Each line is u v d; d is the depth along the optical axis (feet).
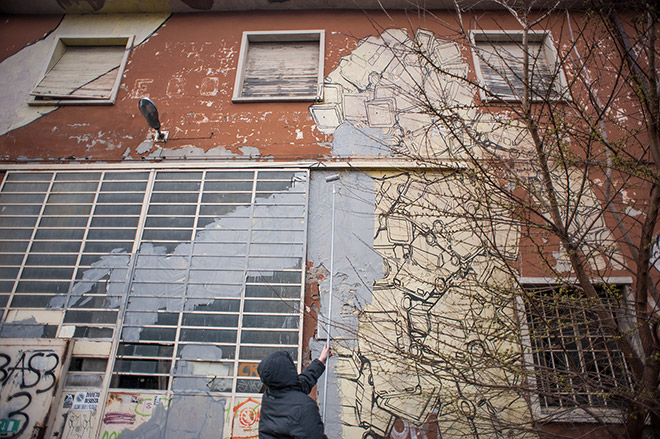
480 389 14.64
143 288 18.08
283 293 17.78
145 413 16.10
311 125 21.17
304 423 10.61
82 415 16.12
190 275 18.25
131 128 21.54
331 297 17.81
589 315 13.87
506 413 15.62
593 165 14.66
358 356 16.79
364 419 15.90
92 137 21.43
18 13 25.26
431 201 19.22
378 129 20.93
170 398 16.29
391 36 22.90
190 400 16.24
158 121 19.67
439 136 20.47
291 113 21.52
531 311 15.52
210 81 22.62
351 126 21.04
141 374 16.66
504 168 15.19
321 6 24.70
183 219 19.34
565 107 20.03
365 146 20.49
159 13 25.14
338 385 16.39
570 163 13.97
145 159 20.70
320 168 20.08
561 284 14.74
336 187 19.83
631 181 18.81
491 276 17.61
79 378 16.72
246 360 16.79
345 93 21.94
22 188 20.35
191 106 21.97
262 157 20.49
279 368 11.37
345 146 20.57
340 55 23.03
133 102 22.29
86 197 20.03
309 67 23.48
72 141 21.38
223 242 18.80
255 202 19.51
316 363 12.73
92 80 23.39
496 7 23.85
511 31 23.21
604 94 20.85
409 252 18.47
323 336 17.15
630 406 12.79
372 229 18.95
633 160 13.80
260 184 19.85
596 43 15.06
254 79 23.17
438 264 18.19
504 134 20.11
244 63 23.38
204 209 19.49
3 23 24.95
